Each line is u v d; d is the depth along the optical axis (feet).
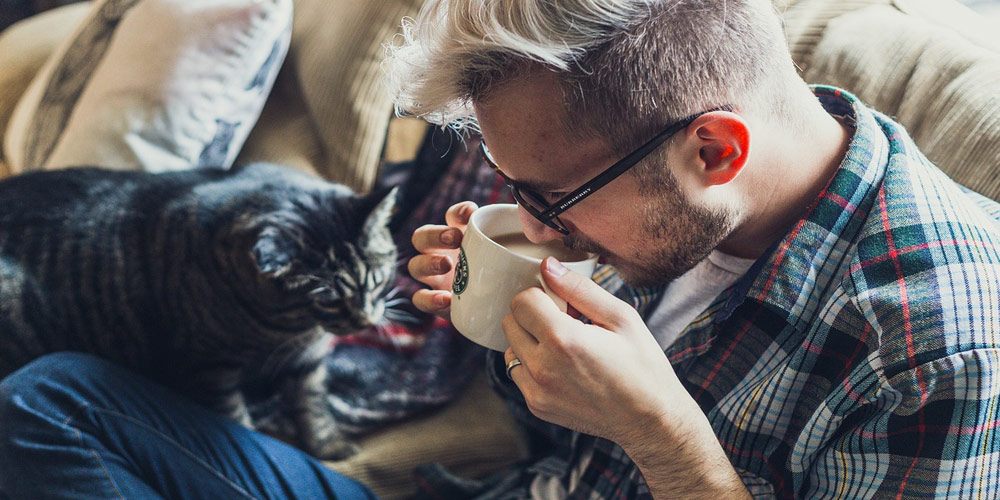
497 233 2.79
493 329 2.53
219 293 4.01
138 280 4.08
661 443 2.36
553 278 2.32
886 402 2.24
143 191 4.24
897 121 3.15
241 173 4.43
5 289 3.98
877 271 2.34
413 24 2.54
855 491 2.41
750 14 2.22
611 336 2.28
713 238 2.48
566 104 2.13
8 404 3.19
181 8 4.71
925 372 2.14
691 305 3.05
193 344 4.20
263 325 4.14
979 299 2.21
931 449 2.19
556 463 3.48
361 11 4.86
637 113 2.14
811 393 2.52
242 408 4.57
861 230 2.50
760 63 2.25
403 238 4.80
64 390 3.22
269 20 4.66
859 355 2.40
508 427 4.37
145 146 4.69
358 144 4.81
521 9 2.03
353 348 4.73
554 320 2.23
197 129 4.72
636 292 3.18
